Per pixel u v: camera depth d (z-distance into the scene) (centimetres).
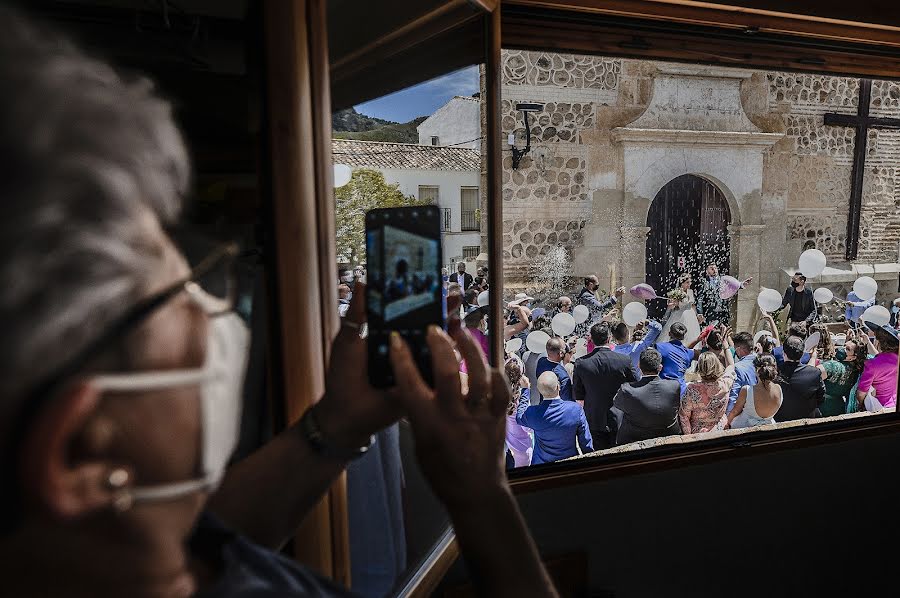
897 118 762
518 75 634
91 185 27
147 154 31
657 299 698
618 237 677
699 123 689
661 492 222
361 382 63
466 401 49
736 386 389
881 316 518
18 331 25
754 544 234
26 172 25
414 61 146
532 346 456
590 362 383
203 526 44
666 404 352
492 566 47
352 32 125
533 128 645
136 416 30
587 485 215
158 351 30
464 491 47
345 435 63
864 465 248
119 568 31
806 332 634
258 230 102
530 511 210
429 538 149
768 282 744
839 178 759
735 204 721
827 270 745
